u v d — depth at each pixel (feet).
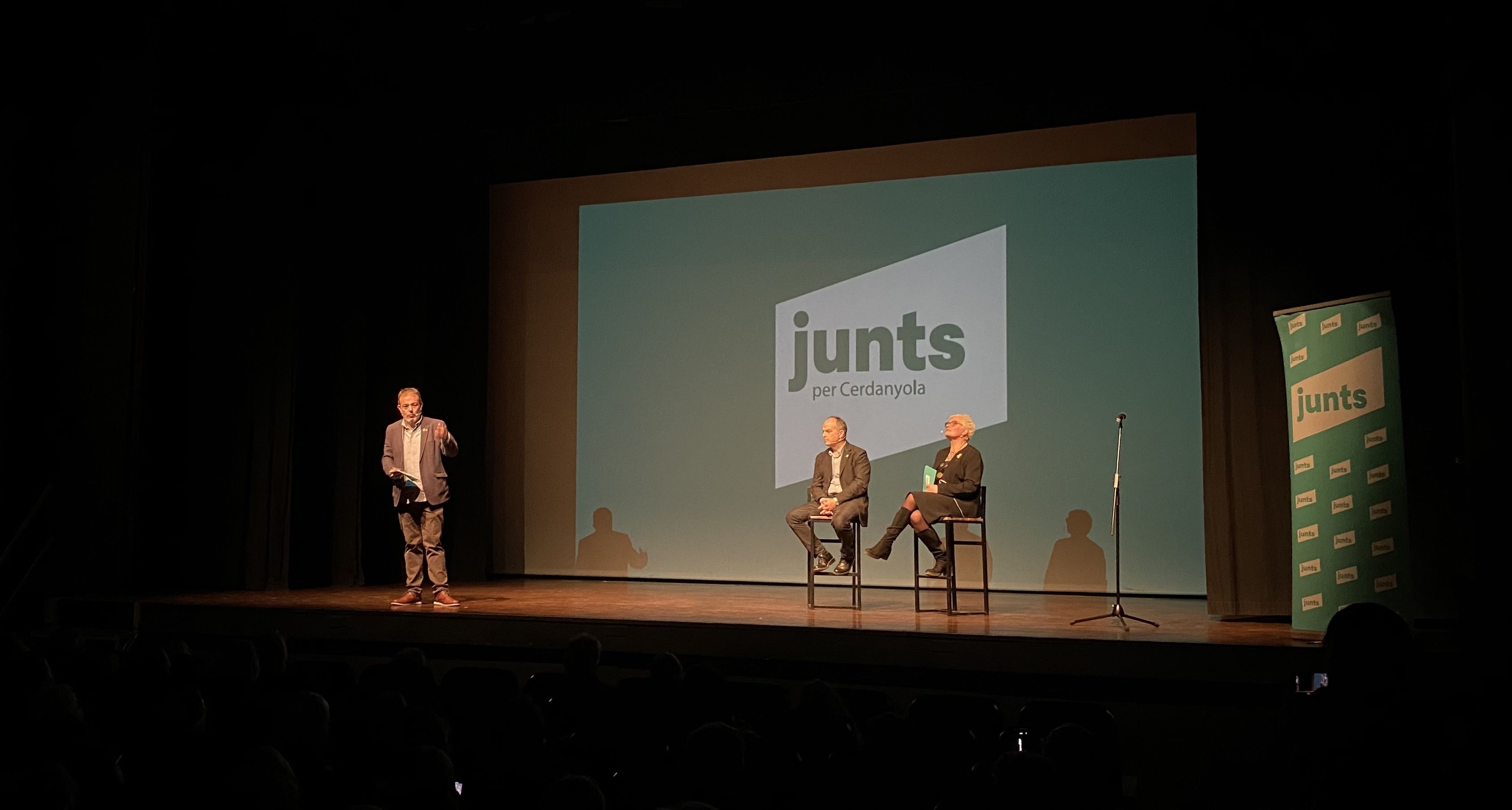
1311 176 17.87
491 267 26.02
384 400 24.67
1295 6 17.63
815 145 22.41
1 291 22.11
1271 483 17.84
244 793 6.35
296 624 18.75
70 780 6.63
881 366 23.32
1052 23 18.97
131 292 22.58
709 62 20.72
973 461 18.07
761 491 24.00
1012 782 6.54
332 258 24.22
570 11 20.92
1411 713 6.78
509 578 25.35
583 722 9.77
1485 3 15.20
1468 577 15.28
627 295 25.21
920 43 19.60
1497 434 14.84
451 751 8.64
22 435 22.43
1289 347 16.11
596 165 24.41
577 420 25.35
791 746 8.27
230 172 24.12
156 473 23.43
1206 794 14.44
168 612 19.66
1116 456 21.08
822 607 19.01
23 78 22.45
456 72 22.33
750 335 24.32
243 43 22.67
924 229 23.22
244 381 23.66
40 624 22.06
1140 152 21.88
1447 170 17.16
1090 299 22.00
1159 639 14.80
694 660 16.75
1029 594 21.79
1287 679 13.99
